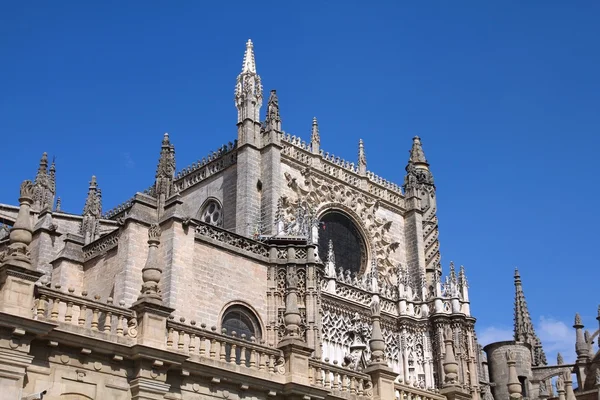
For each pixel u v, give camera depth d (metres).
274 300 45.50
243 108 59.84
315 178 61.97
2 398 23.66
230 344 31.34
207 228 43.66
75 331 26.14
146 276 29.33
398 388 37.09
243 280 44.56
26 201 26.48
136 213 41.31
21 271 25.12
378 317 38.12
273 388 31.81
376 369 36.03
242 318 44.28
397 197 69.75
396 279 66.25
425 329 62.44
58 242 47.47
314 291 46.09
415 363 60.72
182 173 64.50
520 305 85.00
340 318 56.91
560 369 71.06
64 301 26.75
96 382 26.47
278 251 46.94
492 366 73.75
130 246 40.53
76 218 55.94
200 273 42.22
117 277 40.47
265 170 58.19
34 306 25.72
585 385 66.06
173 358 28.20
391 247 67.00
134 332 28.25
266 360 32.41
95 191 57.03
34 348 25.16
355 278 59.72
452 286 63.53
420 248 68.12
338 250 62.84
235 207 57.72
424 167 73.44
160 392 27.77
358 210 65.06
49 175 63.47
